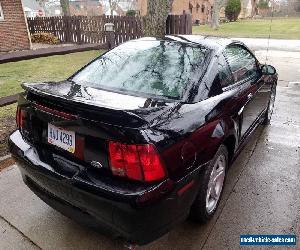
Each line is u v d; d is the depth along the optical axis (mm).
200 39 3207
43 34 16250
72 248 2543
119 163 1979
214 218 2879
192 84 2613
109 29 5879
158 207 2000
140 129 1955
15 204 3078
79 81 2895
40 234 2689
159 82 2666
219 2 30344
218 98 2732
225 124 2668
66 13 27031
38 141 2463
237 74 3297
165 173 2016
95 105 1999
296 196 3211
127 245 2240
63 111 2135
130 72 2838
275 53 12781
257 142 4449
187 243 2582
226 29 29250
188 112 2354
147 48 3109
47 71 9398
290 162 3895
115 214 2002
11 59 3773
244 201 3121
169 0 7949
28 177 2582
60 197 2264
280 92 7105
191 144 2230
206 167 2426
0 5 13188
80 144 2145
